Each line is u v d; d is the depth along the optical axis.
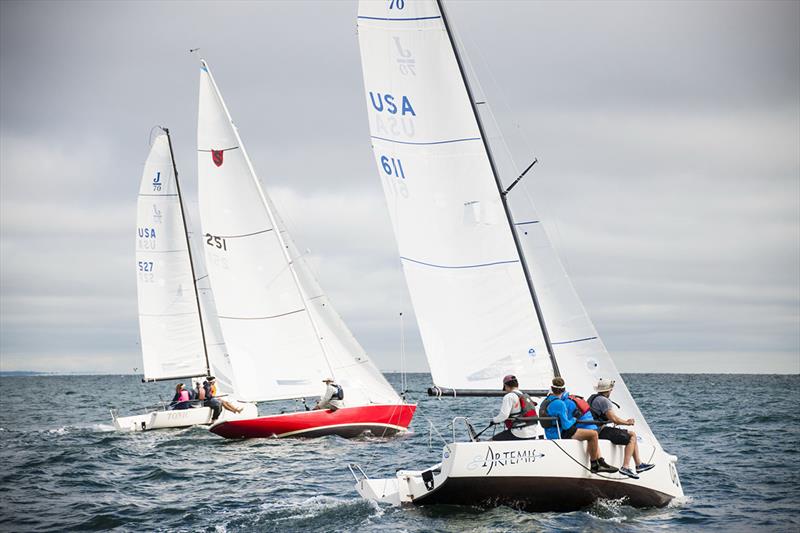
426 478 19.47
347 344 40.94
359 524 18.48
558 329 21.25
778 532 18.17
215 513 20.92
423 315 22.02
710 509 20.47
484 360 21.42
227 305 41.09
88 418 62.44
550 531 17.53
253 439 37.28
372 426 37.62
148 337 50.59
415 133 21.94
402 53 22.02
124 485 26.17
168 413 44.41
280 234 41.56
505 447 18.47
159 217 50.78
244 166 40.94
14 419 61.62
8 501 23.30
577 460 18.89
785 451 32.25
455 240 21.62
